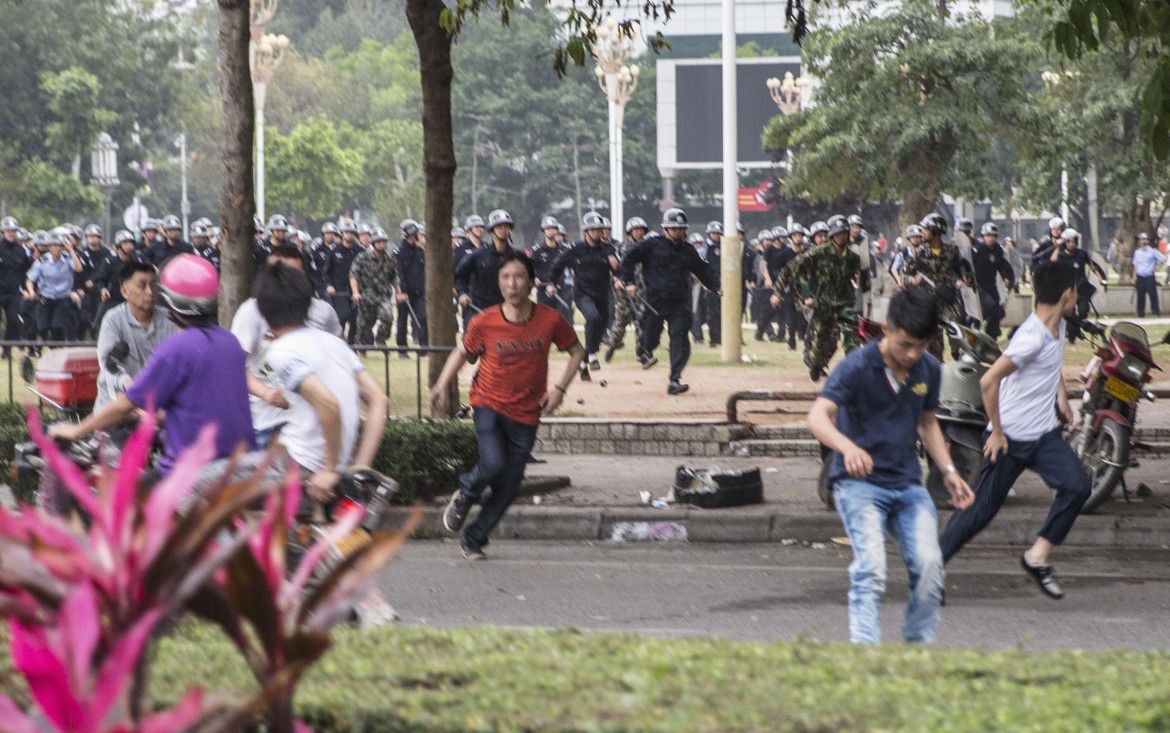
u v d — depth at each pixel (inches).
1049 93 3681.1
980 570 747.4
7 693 277.9
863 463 486.3
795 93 5541.3
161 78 6166.3
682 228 1439.5
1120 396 832.9
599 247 1599.4
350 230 1951.3
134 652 205.3
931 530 496.1
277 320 489.7
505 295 754.8
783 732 267.1
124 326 673.6
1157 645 583.2
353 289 1883.6
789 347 2121.1
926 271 1264.8
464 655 328.5
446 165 1034.1
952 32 3193.9
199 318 472.7
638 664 317.7
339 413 475.5
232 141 911.0
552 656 326.0
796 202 4724.4
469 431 889.5
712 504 873.5
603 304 1600.6
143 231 2090.3
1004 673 315.9
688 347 1450.5
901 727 271.6
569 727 265.3
